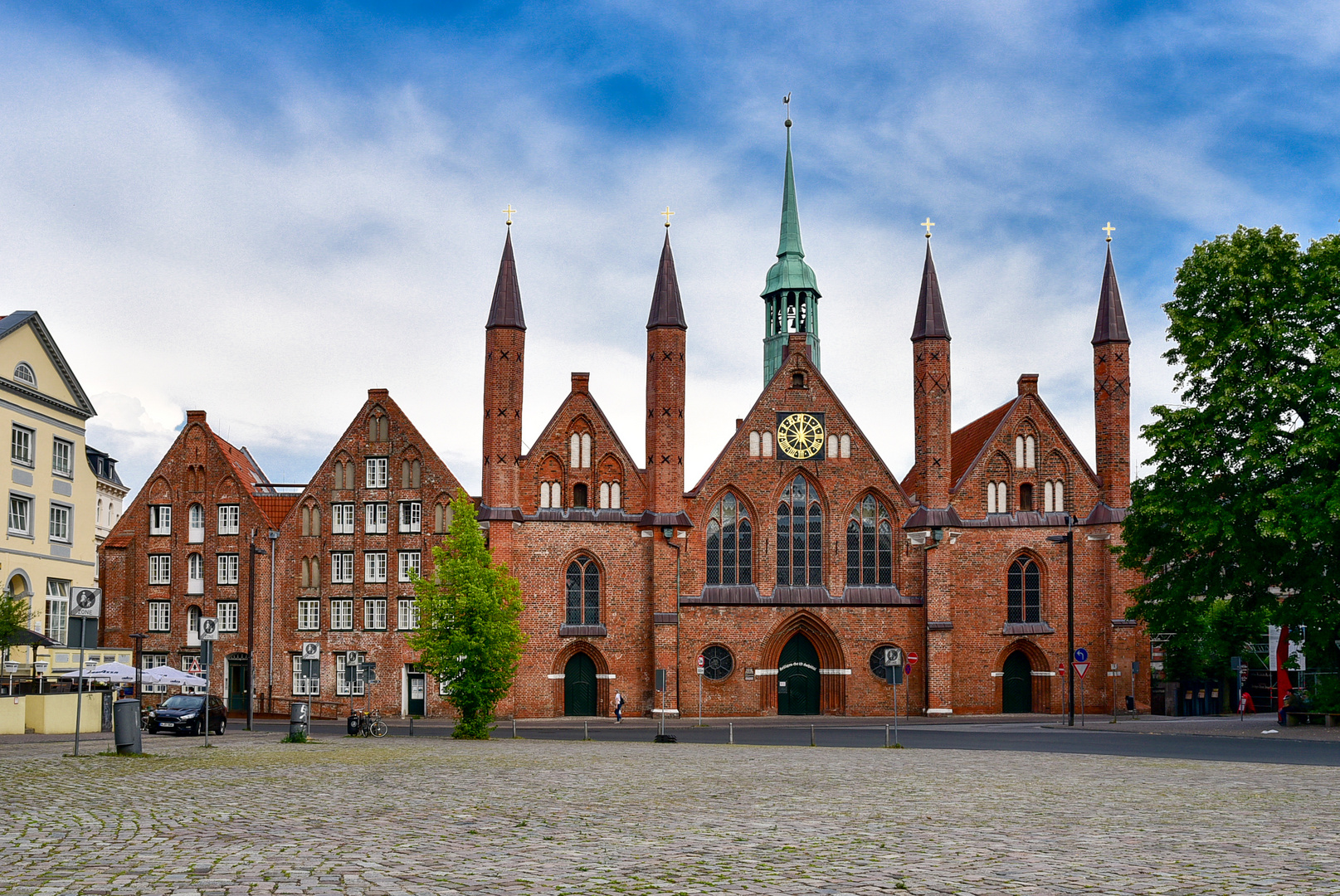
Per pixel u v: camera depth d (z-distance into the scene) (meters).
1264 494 45.03
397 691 72.88
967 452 81.44
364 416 75.38
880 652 73.38
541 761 29.34
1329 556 45.28
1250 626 50.31
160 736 46.50
